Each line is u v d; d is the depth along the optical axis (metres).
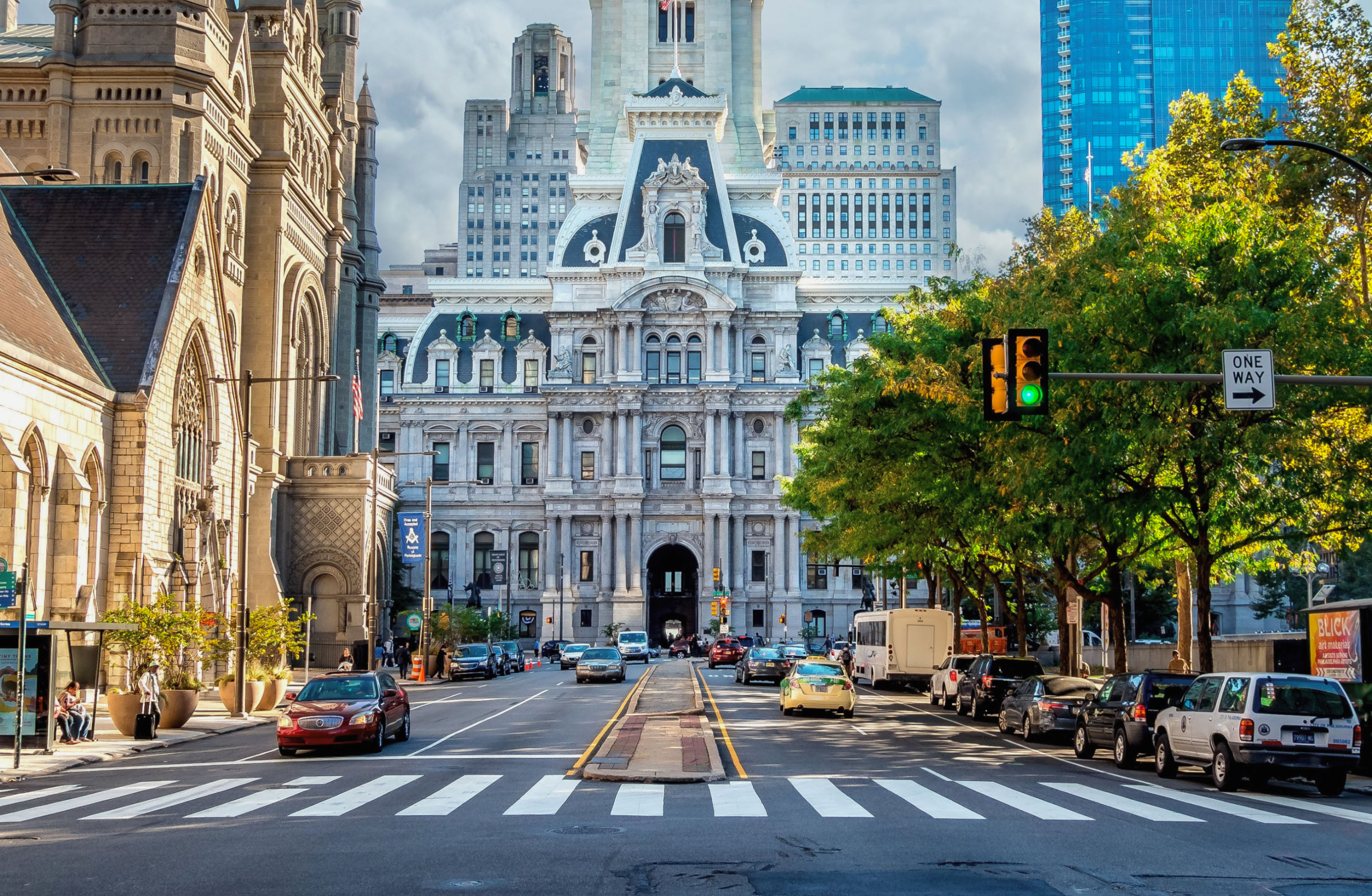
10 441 49.31
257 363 83.25
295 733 36.84
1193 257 37.66
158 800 27.03
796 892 16.62
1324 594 94.69
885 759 35.31
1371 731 35.72
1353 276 49.06
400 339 156.50
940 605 103.19
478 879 17.45
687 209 145.00
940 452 49.19
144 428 59.34
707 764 31.75
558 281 145.75
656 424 144.00
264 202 83.19
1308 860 19.62
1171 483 43.62
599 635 141.50
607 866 18.41
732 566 143.50
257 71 84.38
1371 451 38.38
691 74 182.38
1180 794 28.73
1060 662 59.91
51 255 64.56
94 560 57.00
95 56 72.38
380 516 96.88
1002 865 18.72
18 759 34.19
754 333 145.38
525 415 148.50
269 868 18.41
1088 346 38.41
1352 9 50.06
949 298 58.19
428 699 66.19
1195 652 70.25
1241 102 52.28
